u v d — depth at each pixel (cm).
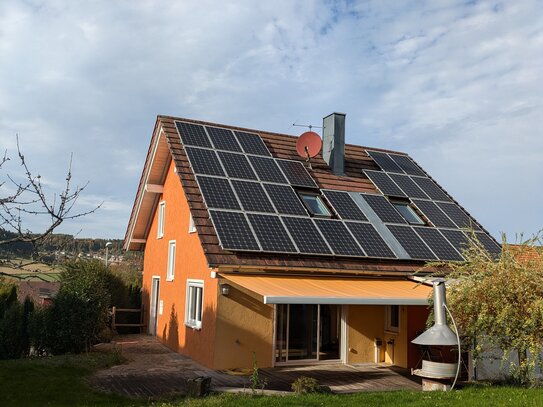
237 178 2342
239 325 1998
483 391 1523
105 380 1711
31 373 1728
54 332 2188
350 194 2609
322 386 1566
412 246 2344
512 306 1634
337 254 2102
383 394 1479
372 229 2361
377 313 2302
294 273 2072
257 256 2003
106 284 3036
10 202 876
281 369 2027
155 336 2975
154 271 3069
